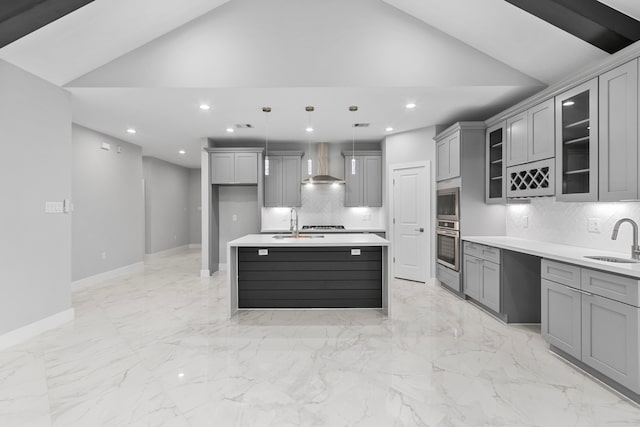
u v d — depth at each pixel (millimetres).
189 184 10117
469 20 3215
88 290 4953
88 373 2395
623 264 2172
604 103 2479
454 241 4434
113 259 5879
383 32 3561
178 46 3518
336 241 3783
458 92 3742
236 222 6539
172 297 4555
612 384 2178
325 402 2023
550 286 2689
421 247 5270
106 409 1955
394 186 5645
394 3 3510
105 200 5645
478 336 3100
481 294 3805
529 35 3061
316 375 2359
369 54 3557
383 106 4195
